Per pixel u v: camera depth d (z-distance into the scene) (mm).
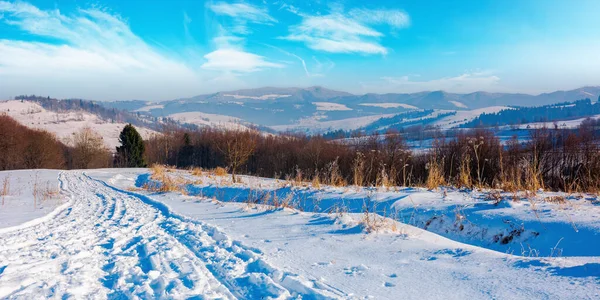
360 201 9133
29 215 8742
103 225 7250
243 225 6734
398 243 4953
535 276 3330
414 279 3510
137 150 56125
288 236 5637
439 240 5211
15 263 4320
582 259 3766
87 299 3133
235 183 16797
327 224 6348
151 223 7438
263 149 47000
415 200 8062
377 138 42656
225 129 55406
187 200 11359
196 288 3361
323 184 13609
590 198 7078
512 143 22562
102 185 19516
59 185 19109
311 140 47344
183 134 63438
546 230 5340
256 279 3543
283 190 12328
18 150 46438
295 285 3377
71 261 4426
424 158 23141
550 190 9391
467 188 9750
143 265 4262
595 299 2744
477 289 3160
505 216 6023
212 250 4887
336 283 3449
